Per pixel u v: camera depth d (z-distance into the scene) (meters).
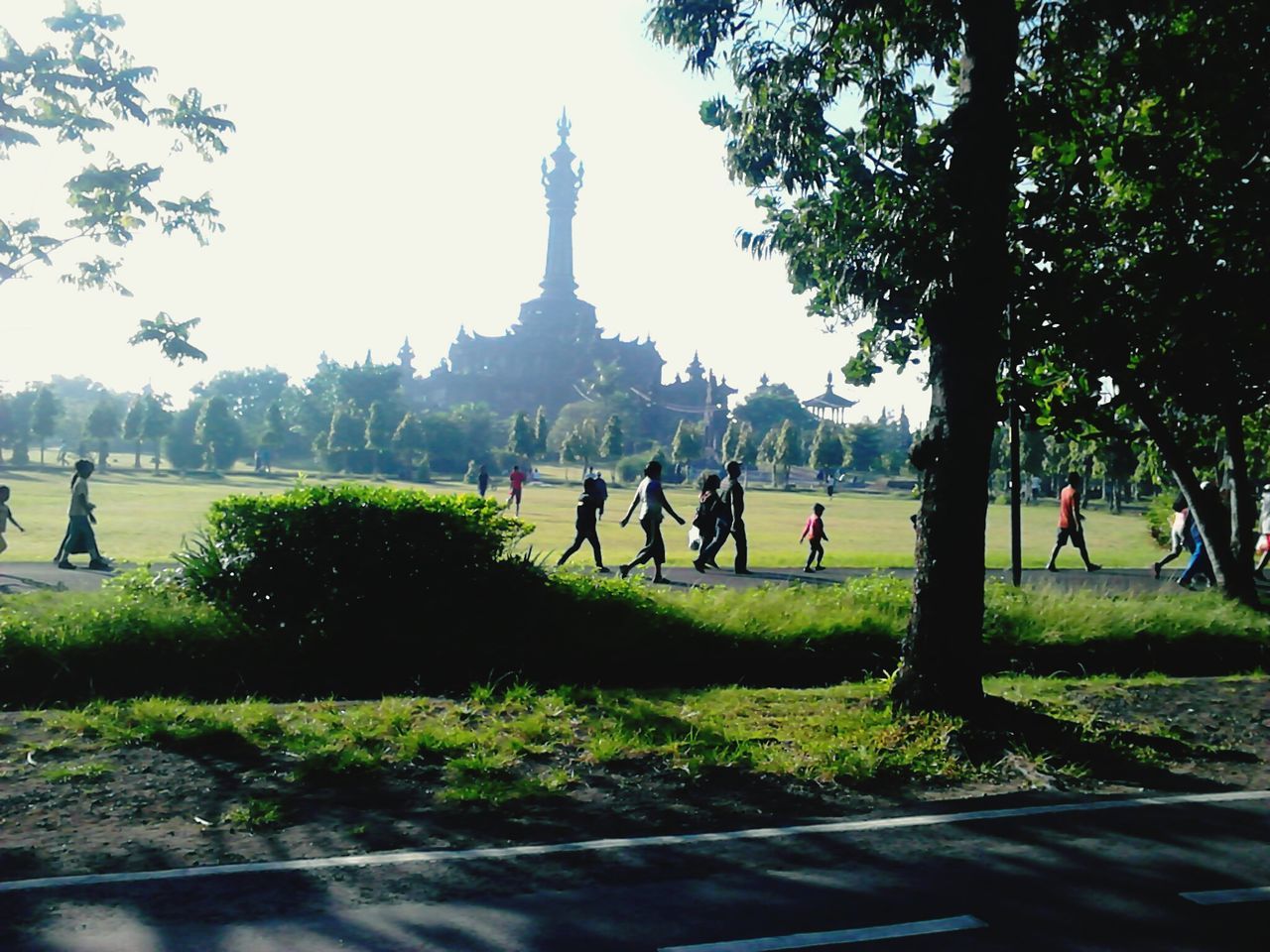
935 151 9.33
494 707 9.06
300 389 156.25
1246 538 15.91
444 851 5.83
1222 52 11.84
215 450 106.69
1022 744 8.10
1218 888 5.44
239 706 8.91
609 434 122.94
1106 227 13.79
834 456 127.44
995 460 69.12
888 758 7.67
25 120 15.89
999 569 22.98
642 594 12.46
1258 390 15.02
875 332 13.29
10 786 6.75
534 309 193.12
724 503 20.94
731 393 188.25
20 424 112.75
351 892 5.23
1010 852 5.96
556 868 5.62
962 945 4.71
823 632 12.05
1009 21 8.87
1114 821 6.56
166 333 17.03
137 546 24.34
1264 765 8.05
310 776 7.06
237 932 4.73
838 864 5.73
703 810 6.66
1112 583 20.88
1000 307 8.83
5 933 4.67
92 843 5.81
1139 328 13.59
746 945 4.68
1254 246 13.26
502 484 99.00
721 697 9.77
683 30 9.95
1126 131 13.02
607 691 10.02
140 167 16.70
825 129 10.33
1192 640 12.85
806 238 11.66
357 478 97.88
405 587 11.26
